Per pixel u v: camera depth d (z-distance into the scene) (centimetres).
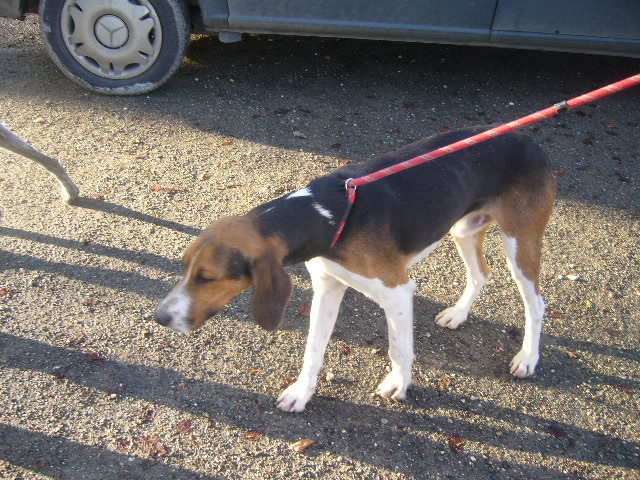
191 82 276
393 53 307
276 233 122
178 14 249
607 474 138
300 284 185
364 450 140
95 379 151
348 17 254
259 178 222
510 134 147
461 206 142
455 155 142
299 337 168
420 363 163
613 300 184
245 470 134
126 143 236
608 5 243
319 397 152
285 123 253
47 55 289
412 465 137
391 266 133
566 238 206
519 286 155
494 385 158
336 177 135
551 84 288
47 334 161
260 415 146
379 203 131
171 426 142
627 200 223
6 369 151
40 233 191
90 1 244
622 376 162
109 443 137
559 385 159
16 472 130
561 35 251
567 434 146
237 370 157
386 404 151
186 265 119
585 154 245
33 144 230
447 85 284
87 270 180
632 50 253
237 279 119
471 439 144
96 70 258
